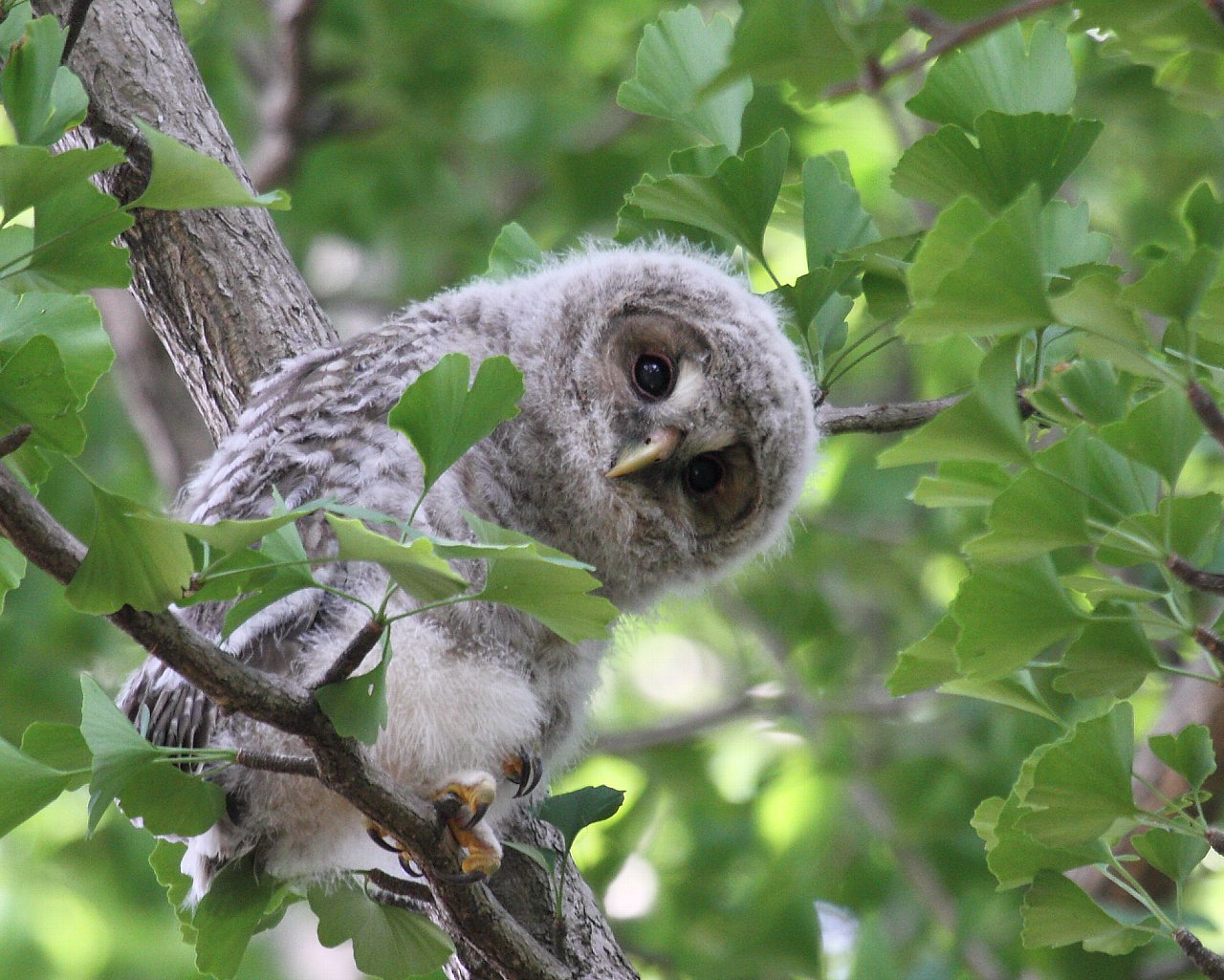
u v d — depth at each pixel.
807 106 4.53
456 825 6.69
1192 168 17.22
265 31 17.94
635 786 15.98
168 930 16.92
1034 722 14.01
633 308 9.39
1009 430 5.34
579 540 9.15
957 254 4.99
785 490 9.68
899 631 16.16
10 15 6.10
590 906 7.92
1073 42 15.11
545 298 9.23
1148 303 4.96
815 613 15.81
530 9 19.28
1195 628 5.64
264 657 7.32
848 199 7.97
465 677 7.45
